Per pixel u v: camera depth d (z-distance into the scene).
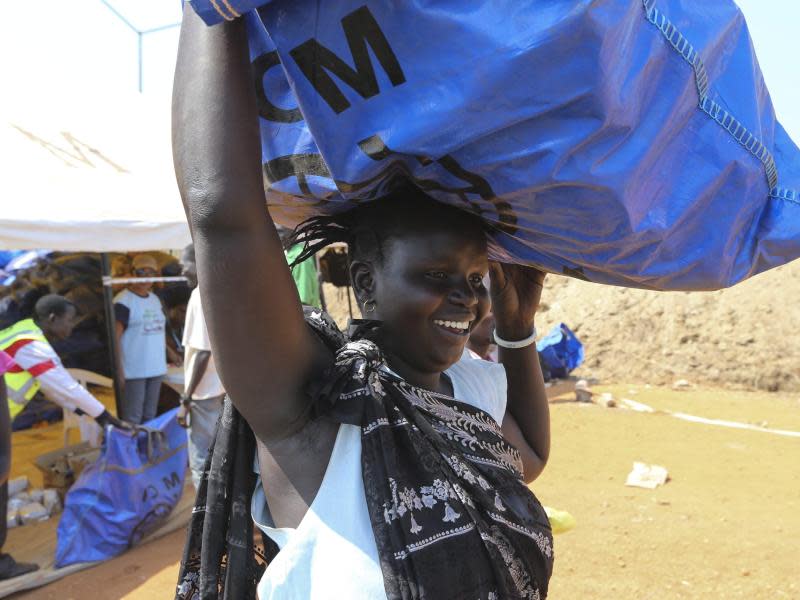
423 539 1.12
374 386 1.20
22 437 9.38
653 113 1.11
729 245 1.30
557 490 6.36
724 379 11.88
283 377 1.15
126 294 7.58
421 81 1.00
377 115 1.05
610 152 1.06
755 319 12.66
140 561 5.14
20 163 6.24
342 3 1.01
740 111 1.23
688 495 6.20
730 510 5.82
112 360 7.17
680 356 12.57
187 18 1.13
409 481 1.16
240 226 1.07
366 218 1.32
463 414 1.36
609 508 5.90
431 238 1.26
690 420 9.09
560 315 14.45
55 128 7.32
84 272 9.59
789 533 5.30
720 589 4.49
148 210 6.40
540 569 1.29
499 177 1.10
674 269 1.30
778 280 13.30
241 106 1.09
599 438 8.16
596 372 12.75
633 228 1.16
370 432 1.18
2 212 5.39
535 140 1.04
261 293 1.09
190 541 1.35
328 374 1.19
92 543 5.13
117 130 8.15
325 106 1.07
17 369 5.05
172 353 9.09
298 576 1.15
